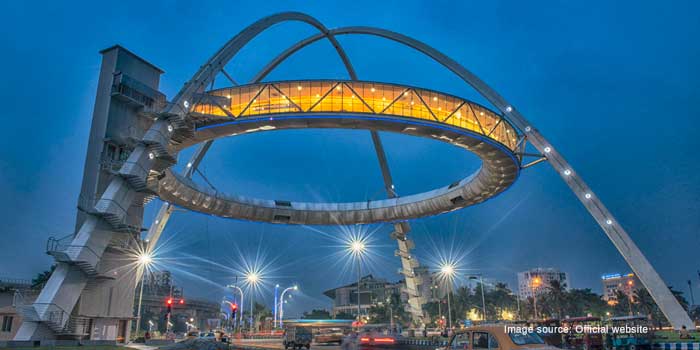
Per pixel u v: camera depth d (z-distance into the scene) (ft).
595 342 97.66
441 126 184.03
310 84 183.32
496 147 191.93
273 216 277.03
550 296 481.46
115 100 141.59
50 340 115.75
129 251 141.28
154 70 156.04
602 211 177.88
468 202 252.21
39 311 114.62
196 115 164.45
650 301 444.55
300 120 178.50
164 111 147.02
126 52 147.23
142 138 145.79
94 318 130.31
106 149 137.59
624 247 170.40
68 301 120.16
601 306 509.35
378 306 522.47
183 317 516.32
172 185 216.54
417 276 324.60
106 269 134.92
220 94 182.39
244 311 542.98
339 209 285.43
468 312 505.25
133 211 144.97
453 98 191.83
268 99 180.96
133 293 142.00
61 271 121.70
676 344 90.02
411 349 73.15
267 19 205.98
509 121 206.18
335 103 182.09
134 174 133.28
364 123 182.19
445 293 597.52
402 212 277.85
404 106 185.16
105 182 136.56
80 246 122.72
